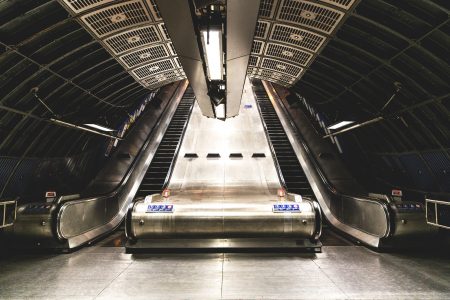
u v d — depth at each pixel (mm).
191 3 3775
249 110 16375
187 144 13094
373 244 6453
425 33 4570
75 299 4027
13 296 4109
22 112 5852
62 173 8758
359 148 10695
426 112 6105
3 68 4941
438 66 5062
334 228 8336
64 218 6324
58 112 6762
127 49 6156
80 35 5387
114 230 8406
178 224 6379
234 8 3857
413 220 6246
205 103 8367
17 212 6285
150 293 4223
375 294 4168
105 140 11156
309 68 7328
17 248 6340
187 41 4602
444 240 6488
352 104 7938
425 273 4984
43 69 5402
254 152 12523
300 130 13789
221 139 13508
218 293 4219
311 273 5020
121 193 9391
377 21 4805
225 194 9391
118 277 4859
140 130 13828
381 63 5863
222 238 6477
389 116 6422
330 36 5668
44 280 4715
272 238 6480
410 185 8109
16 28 4461
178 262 5676
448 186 6520
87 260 5809
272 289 4355
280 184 10250
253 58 7277
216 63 5598
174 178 10727
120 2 4766
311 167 10930
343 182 10102
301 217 6395
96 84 7051
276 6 5199
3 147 6074
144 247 6348
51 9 4578
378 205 6516
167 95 17906
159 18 5344
